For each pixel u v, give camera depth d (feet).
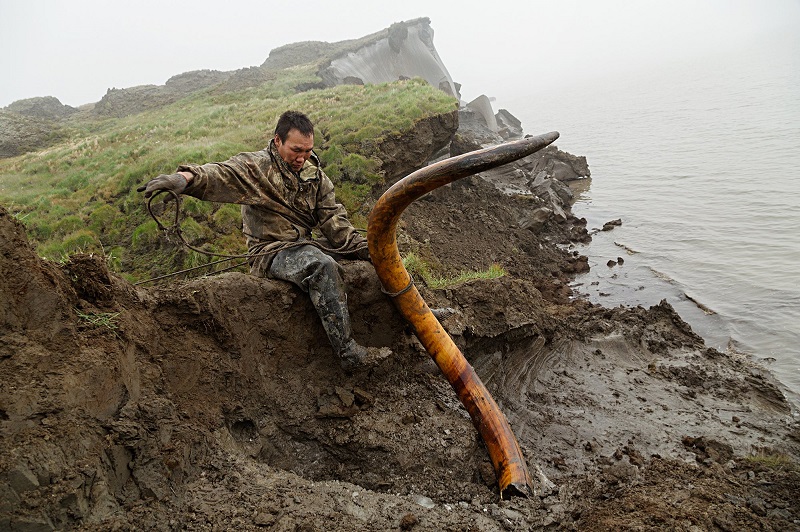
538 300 24.81
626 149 101.30
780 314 32.94
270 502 10.99
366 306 16.02
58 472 8.96
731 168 73.97
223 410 12.94
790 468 18.08
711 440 18.99
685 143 97.96
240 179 13.57
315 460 14.11
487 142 106.52
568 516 13.16
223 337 13.44
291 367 14.76
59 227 37.22
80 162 56.44
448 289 21.09
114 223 37.22
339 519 11.07
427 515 11.98
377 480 13.73
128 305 12.32
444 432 14.78
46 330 10.17
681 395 22.56
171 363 12.46
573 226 56.49
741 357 28.68
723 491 15.29
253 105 74.49
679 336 27.99
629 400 21.45
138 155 52.90
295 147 13.78
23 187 49.70
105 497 9.61
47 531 8.57
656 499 13.97
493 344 21.04
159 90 134.00
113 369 10.67
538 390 21.08
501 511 12.85
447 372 14.98
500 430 14.38
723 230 50.39
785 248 43.73
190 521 10.27
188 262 31.73
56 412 9.46
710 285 38.96
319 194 15.16
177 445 11.14
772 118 108.99
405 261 23.79
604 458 17.34
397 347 16.84
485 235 49.49
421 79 70.95
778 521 13.88
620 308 30.71
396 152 47.73
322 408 14.35
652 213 59.41
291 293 14.66
